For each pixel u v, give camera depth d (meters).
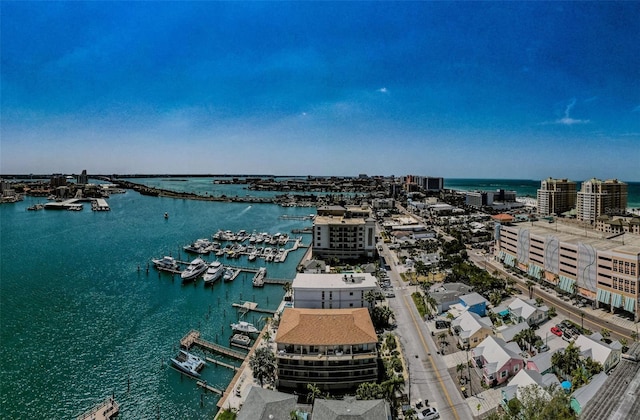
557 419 72.31
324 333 107.31
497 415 83.56
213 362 122.44
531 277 194.12
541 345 117.75
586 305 157.00
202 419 97.81
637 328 134.62
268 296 185.12
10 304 172.75
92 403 104.38
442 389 102.00
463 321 131.88
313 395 93.44
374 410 80.19
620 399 74.62
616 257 145.75
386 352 121.00
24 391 109.12
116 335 142.88
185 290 193.88
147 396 106.81
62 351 130.75
